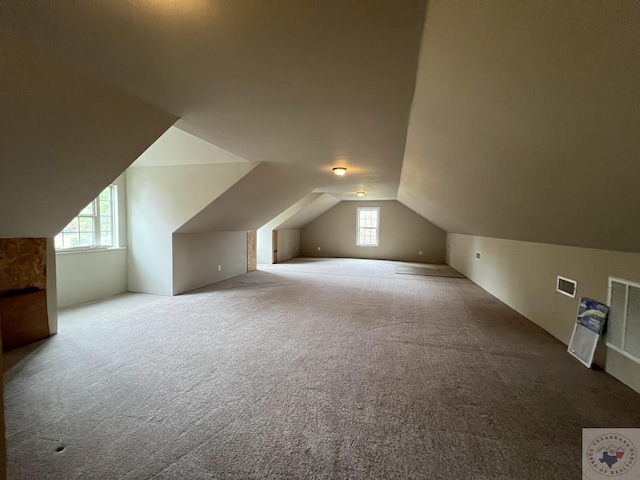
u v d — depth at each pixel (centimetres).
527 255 421
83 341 325
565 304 333
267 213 711
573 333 306
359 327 376
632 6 84
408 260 1062
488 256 580
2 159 226
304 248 1169
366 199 1071
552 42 111
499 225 428
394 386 242
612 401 224
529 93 144
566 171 184
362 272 790
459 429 192
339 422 198
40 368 265
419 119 256
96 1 137
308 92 225
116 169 299
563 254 337
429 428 193
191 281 570
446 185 407
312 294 546
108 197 522
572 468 162
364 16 144
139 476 154
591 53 105
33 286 324
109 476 154
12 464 160
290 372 262
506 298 491
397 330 368
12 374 254
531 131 170
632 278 245
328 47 170
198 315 418
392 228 1077
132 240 541
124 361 279
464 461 167
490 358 294
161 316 411
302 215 996
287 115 269
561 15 100
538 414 208
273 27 154
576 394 233
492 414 208
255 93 227
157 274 532
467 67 155
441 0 126
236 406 213
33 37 163
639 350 237
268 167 484
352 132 311
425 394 231
